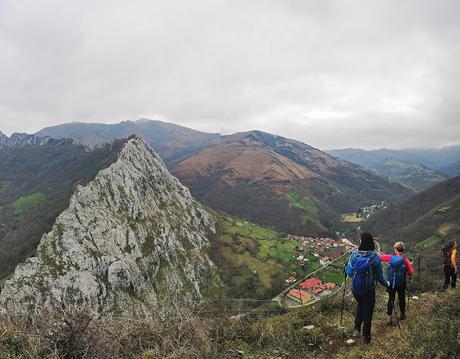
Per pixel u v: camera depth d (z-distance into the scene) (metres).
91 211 99.12
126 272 87.44
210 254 126.94
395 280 12.03
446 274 17.31
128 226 104.62
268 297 94.94
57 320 8.51
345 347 10.80
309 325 13.20
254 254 135.75
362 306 10.65
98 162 170.12
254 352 10.81
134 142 145.12
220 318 12.34
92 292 78.12
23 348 7.86
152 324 10.08
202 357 8.84
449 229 130.88
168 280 101.00
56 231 87.69
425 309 13.39
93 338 8.41
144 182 130.75
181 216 137.00
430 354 9.09
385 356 9.48
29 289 71.62
